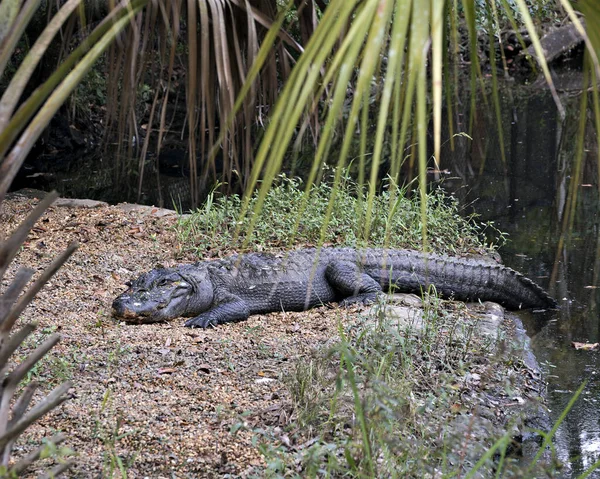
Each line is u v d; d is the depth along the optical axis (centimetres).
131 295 810
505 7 270
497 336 761
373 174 208
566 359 802
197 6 449
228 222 1088
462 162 1817
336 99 214
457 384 660
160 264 952
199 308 841
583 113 298
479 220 1355
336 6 229
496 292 947
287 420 570
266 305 872
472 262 950
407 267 927
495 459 582
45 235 1045
